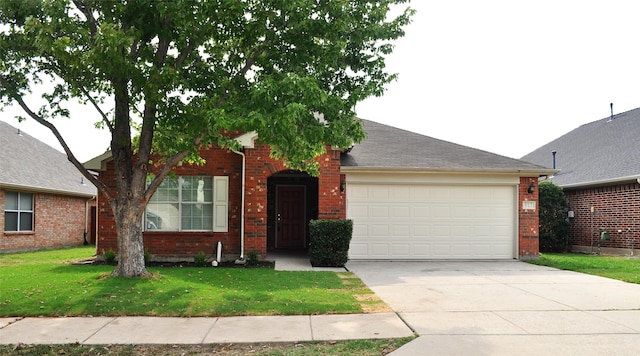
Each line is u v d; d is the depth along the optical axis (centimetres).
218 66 969
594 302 823
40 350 567
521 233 1503
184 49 948
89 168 1361
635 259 1520
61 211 2202
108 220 1370
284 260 1430
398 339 600
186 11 811
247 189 1370
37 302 777
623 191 1727
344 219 1366
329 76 988
